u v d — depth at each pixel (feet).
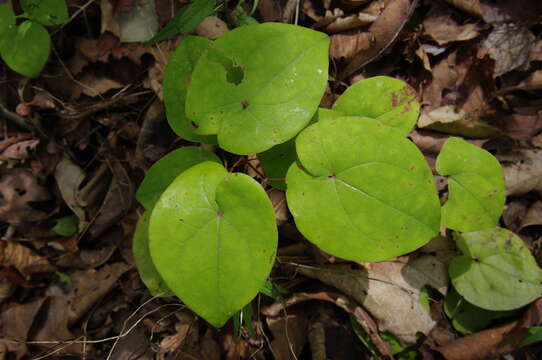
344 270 1.05
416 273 1.05
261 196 0.71
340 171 0.76
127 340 1.09
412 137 1.09
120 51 1.11
